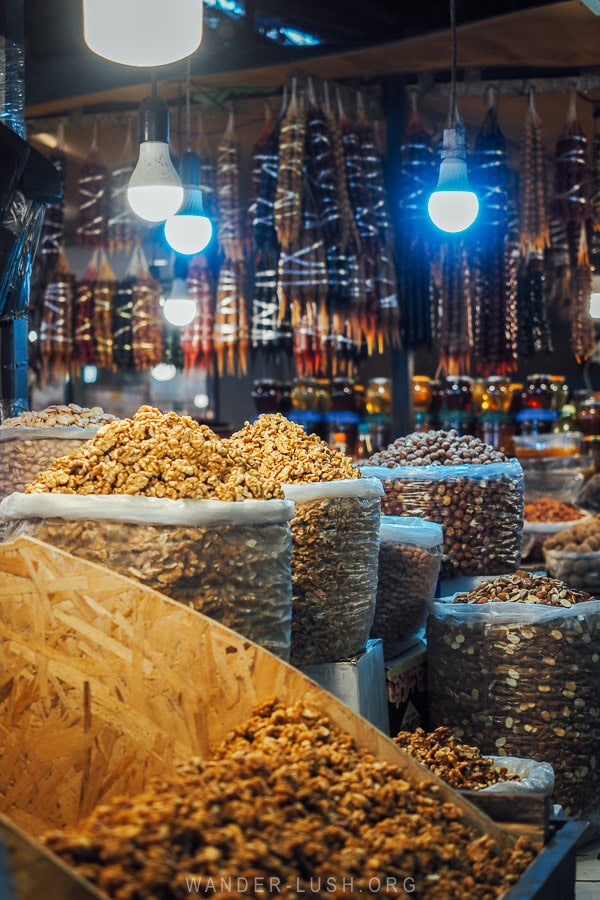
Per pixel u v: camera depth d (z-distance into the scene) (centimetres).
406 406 591
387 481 404
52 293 580
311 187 527
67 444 355
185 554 232
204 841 153
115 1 242
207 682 213
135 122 579
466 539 403
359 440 693
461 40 497
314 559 285
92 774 219
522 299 615
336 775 190
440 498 401
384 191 548
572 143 553
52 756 222
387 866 167
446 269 564
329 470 296
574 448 700
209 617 234
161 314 628
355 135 538
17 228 344
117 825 154
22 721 225
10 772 225
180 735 214
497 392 705
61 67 551
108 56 256
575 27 480
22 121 384
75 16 539
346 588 292
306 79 532
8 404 388
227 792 167
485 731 332
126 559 233
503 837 199
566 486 682
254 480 251
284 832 163
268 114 552
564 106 575
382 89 566
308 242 527
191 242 439
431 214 407
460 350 567
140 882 139
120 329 597
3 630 226
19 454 353
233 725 211
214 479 246
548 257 608
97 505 235
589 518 641
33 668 224
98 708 220
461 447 424
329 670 291
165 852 146
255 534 241
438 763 253
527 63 534
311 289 525
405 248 556
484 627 333
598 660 332
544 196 554
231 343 568
